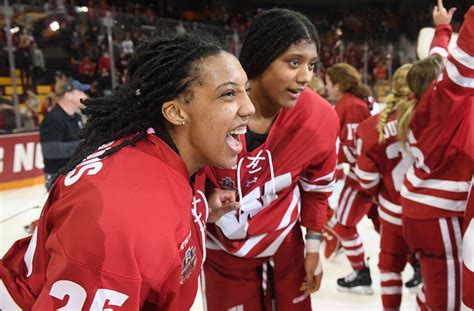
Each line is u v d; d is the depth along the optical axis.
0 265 0.83
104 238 0.63
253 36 1.16
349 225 2.50
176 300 0.76
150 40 0.86
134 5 13.09
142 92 0.78
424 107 1.57
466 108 1.46
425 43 2.68
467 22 1.32
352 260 2.70
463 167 1.53
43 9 6.71
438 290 1.69
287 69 1.13
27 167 5.96
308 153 1.32
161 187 0.72
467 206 1.25
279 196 1.37
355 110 3.20
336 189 4.09
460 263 1.64
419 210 1.65
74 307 0.64
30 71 6.57
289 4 16.98
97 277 0.63
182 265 0.79
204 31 0.90
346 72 3.28
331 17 16.38
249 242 1.37
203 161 0.83
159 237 0.67
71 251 0.64
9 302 0.81
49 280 0.65
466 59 1.34
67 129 3.69
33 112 6.52
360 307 2.58
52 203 0.76
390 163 1.95
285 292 1.49
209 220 1.21
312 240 1.50
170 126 0.81
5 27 6.32
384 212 2.04
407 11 14.29
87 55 7.07
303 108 1.29
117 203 0.66
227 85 0.76
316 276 1.52
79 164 0.76
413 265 2.68
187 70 0.76
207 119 0.77
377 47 9.95
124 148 0.76
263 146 1.27
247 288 1.46
